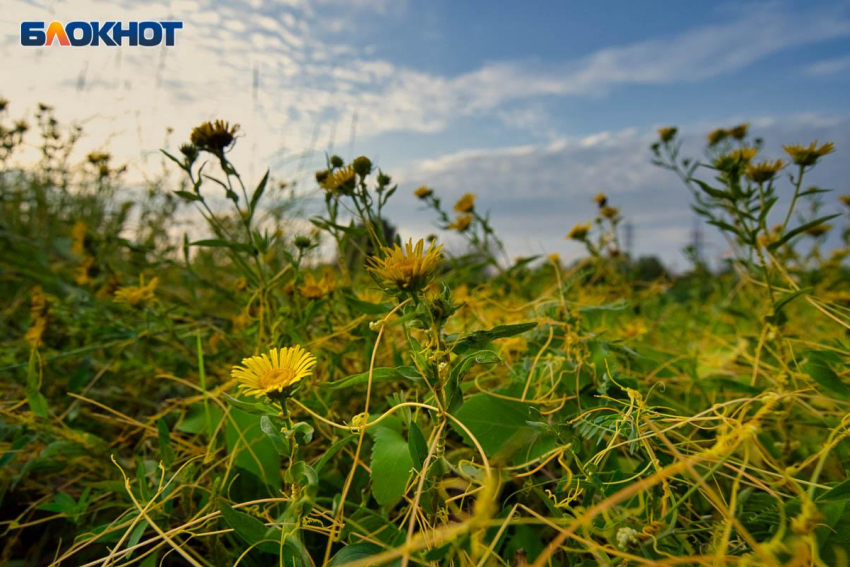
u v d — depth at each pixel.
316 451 0.28
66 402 0.36
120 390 0.36
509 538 0.21
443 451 0.18
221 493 0.24
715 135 0.46
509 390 0.27
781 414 0.26
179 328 0.41
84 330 0.41
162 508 0.23
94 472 0.28
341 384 0.19
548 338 0.29
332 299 0.34
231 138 0.30
